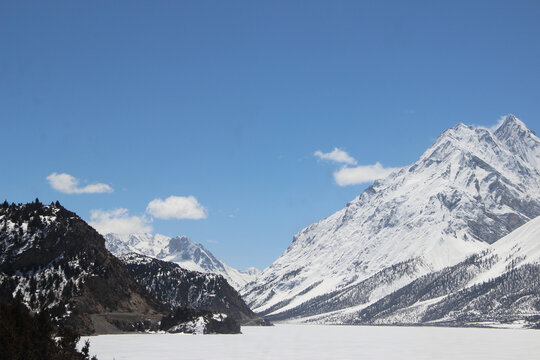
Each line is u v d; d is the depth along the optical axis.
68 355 149.88
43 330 148.12
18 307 148.50
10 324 141.62
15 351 134.62
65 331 157.88
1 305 147.88
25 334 140.38
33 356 136.88
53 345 148.25
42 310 152.88
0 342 133.75
